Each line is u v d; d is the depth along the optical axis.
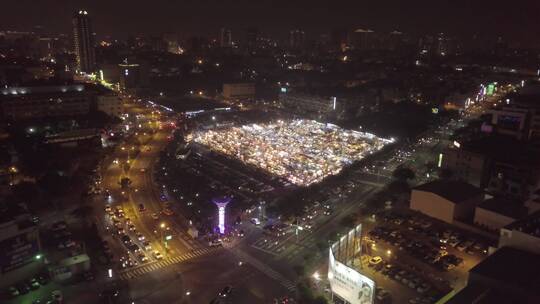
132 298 130.38
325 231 173.50
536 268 109.62
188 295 132.50
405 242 162.75
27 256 142.88
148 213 190.38
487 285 105.56
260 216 186.12
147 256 154.88
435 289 132.88
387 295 129.38
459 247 158.75
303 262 150.75
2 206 163.25
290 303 127.69
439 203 181.50
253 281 139.88
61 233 169.38
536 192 176.88
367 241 163.62
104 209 193.62
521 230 123.44
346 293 118.44
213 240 164.50
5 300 130.38
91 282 139.38
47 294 133.12
